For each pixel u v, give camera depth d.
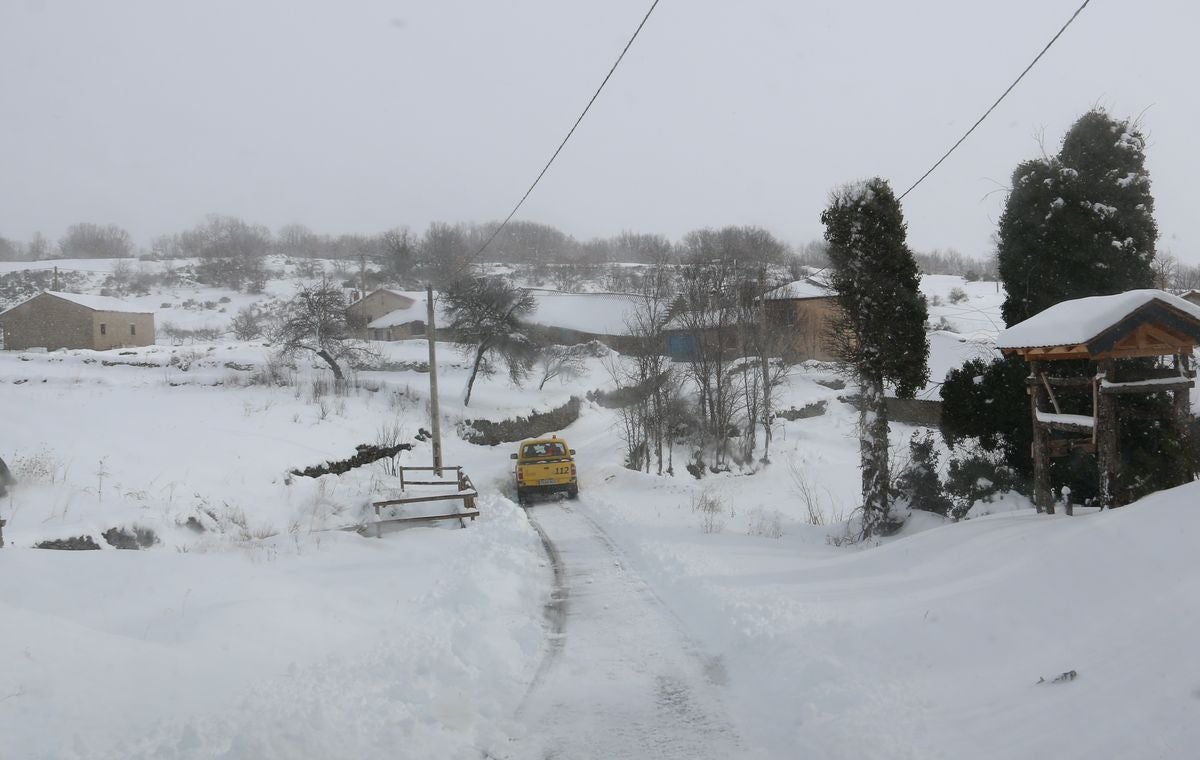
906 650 6.43
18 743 5.23
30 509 13.01
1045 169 12.46
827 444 42.84
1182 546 6.04
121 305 59.06
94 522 12.88
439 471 25.08
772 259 57.81
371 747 5.46
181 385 34.66
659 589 10.44
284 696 6.35
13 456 15.79
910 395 14.17
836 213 14.09
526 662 7.59
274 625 8.22
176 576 9.41
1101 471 8.92
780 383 43.72
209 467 19.33
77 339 55.69
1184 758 3.86
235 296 95.81
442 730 5.83
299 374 40.34
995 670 5.73
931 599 7.48
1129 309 8.31
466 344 43.88
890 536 13.34
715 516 16.92
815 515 21.14
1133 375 10.87
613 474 27.95
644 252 130.00
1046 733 4.59
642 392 36.22
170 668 6.75
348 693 6.43
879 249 13.73
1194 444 9.91
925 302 13.91
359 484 22.92
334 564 11.71
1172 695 4.40
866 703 5.54
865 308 13.80
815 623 7.63
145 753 5.31
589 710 6.32
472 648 7.76
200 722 5.77
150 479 16.95
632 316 56.28
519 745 5.68
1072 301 9.61
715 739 5.65
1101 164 12.16
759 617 8.18
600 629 8.69
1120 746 4.18
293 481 20.89
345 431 29.06
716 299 39.56
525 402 44.03
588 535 15.53
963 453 13.98
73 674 6.21
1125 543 6.53
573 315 66.69
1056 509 10.52
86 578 8.74
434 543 13.77
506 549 12.89
